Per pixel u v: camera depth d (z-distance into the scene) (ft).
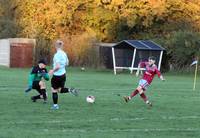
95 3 440.45
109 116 117.80
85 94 176.65
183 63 385.50
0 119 108.47
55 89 128.98
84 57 419.54
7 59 429.38
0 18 494.18
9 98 154.10
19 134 89.40
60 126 100.48
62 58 128.36
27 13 473.67
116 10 434.30
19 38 446.19
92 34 427.33
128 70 380.99
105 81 256.52
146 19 422.82
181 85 245.04
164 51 388.57
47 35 447.42
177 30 420.77
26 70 359.25
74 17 446.19
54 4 451.53
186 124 108.47
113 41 445.78
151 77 144.25
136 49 361.10
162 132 96.58
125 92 189.57
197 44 378.73
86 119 111.55
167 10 419.54
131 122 108.99
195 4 425.69
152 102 155.22
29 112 121.39
